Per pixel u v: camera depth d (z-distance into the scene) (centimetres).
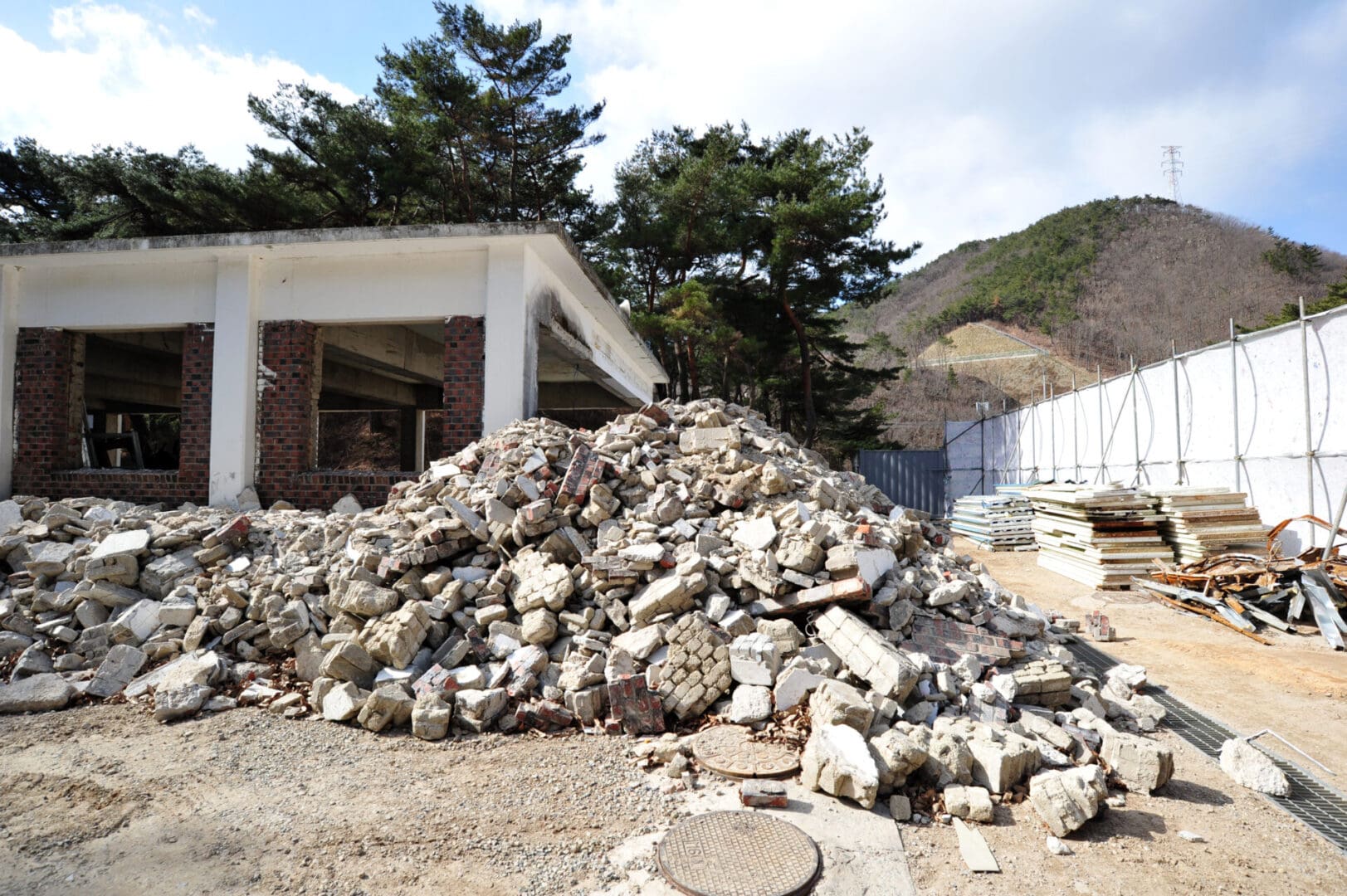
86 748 458
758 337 2675
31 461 1070
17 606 653
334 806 382
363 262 1017
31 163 2078
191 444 1022
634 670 512
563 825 362
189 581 658
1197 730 527
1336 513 930
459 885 311
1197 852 356
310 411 1037
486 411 970
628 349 1777
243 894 304
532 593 573
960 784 403
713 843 342
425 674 525
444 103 2116
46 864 324
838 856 336
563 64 2234
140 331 1124
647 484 685
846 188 2439
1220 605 873
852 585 525
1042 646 595
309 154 2112
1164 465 1310
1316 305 2598
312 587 620
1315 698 596
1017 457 2067
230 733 482
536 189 2381
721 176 2416
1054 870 335
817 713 444
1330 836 375
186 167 1959
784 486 681
